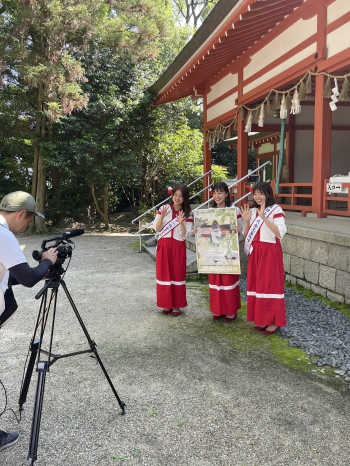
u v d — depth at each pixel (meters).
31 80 9.46
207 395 2.60
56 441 2.16
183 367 3.01
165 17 11.02
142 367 3.02
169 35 11.61
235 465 1.94
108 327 3.93
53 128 11.14
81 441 2.15
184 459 1.99
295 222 5.39
